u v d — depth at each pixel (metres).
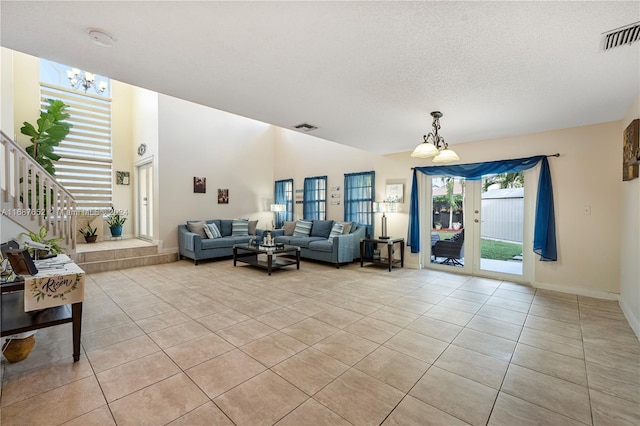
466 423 1.62
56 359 2.25
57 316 2.23
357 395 1.85
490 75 2.50
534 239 4.21
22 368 2.12
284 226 7.38
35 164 4.08
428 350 2.43
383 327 2.88
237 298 3.75
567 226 4.08
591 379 2.04
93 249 5.52
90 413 1.67
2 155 4.13
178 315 3.17
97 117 6.97
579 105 3.21
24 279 2.07
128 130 7.39
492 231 4.89
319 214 7.23
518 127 4.07
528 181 4.49
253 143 7.92
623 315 3.22
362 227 6.23
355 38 1.96
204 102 3.23
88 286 4.27
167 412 1.68
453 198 5.31
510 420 1.64
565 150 4.10
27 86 6.05
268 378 2.02
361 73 2.49
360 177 6.40
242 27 1.83
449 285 4.39
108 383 1.95
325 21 1.77
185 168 6.59
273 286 4.31
